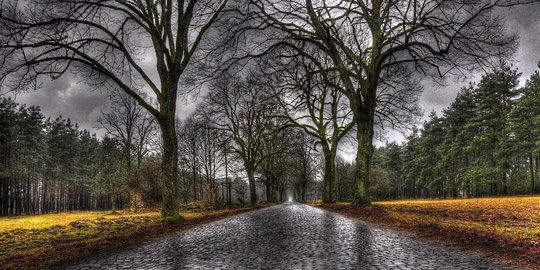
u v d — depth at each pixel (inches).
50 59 526.6
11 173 1819.6
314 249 249.8
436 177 2647.6
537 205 673.0
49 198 2906.0
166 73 645.9
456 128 2242.9
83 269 208.4
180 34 610.9
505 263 194.1
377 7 525.7
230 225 495.2
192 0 591.5
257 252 244.7
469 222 414.6
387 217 502.9
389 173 3319.4
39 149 2086.6
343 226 417.7
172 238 355.3
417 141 3041.3
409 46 671.8
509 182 1919.3
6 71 497.4
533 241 258.2
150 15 662.5
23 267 233.1
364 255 222.2
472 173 1927.9
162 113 618.2
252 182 1489.9
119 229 514.6
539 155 1642.5
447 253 226.8
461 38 619.2
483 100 1907.0
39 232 501.4
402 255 221.0
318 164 2490.2
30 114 2078.0
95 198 3088.1
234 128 1466.5
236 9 671.1
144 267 204.2
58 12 529.3
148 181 1658.5
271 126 1529.3
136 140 1505.9
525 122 1733.5
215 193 1266.0
